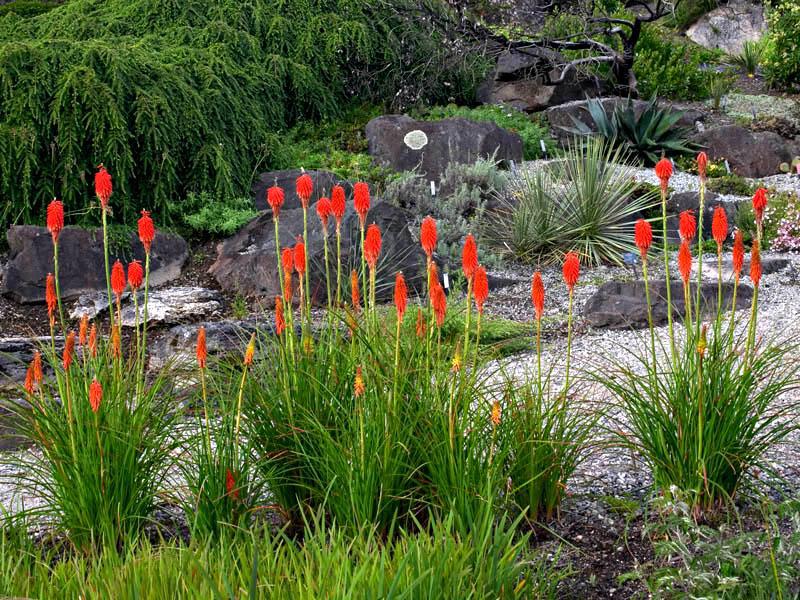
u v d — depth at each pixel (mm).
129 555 2803
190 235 9305
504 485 3586
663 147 12766
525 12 14922
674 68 16109
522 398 3781
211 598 2406
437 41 13695
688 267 3654
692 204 10414
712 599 2604
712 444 3561
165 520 3893
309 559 2643
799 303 7379
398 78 13148
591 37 16031
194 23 12258
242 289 8367
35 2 15461
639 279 8711
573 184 9875
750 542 3162
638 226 3586
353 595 2330
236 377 3848
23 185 8719
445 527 2926
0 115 9062
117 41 11453
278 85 11992
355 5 13398
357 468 3391
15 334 7707
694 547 3299
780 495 3752
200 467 3508
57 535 3750
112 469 3512
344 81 13023
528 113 13984
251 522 3590
